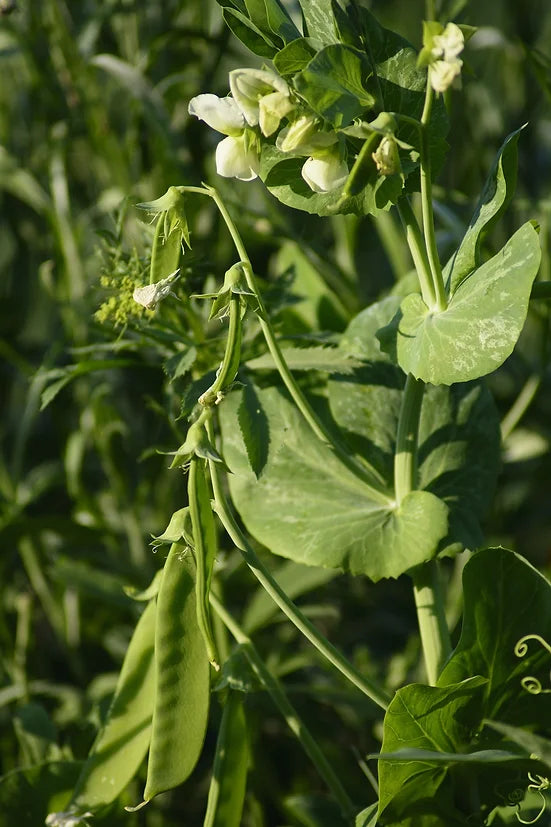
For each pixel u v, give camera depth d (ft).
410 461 2.70
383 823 2.66
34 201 3.35
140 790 3.01
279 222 3.23
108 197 3.32
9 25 3.34
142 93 3.18
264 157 2.62
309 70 2.51
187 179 3.20
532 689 2.68
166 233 2.62
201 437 2.56
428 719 2.63
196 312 2.93
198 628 2.64
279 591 2.65
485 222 2.62
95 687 3.22
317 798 2.85
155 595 2.73
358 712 3.01
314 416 2.70
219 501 2.65
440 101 2.61
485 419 2.81
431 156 2.62
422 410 2.82
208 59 3.38
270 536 2.76
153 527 3.35
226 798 2.68
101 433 3.30
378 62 2.61
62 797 2.83
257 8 2.62
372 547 2.70
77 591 3.31
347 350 2.85
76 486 3.35
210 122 2.58
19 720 3.02
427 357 2.59
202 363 2.91
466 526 2.75
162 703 2.62
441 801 2.68
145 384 3.30
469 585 2.63
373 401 2.82
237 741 2.70
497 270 2.57
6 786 2.81
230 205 3.16
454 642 2.81
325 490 2.77
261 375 2.86
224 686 2.71
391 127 2.52
